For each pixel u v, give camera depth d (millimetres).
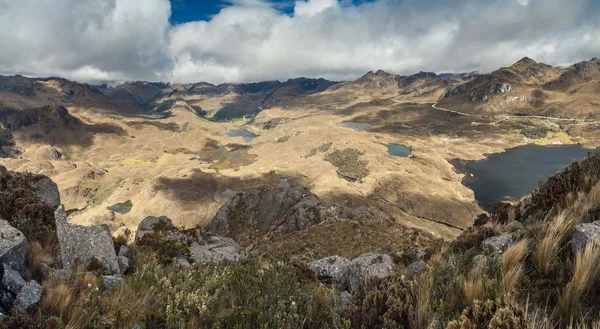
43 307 4879
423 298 4660
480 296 4328
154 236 14844
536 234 6035
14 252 6219
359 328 5168
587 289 3889
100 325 4613
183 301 5676
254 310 5172
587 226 4887
